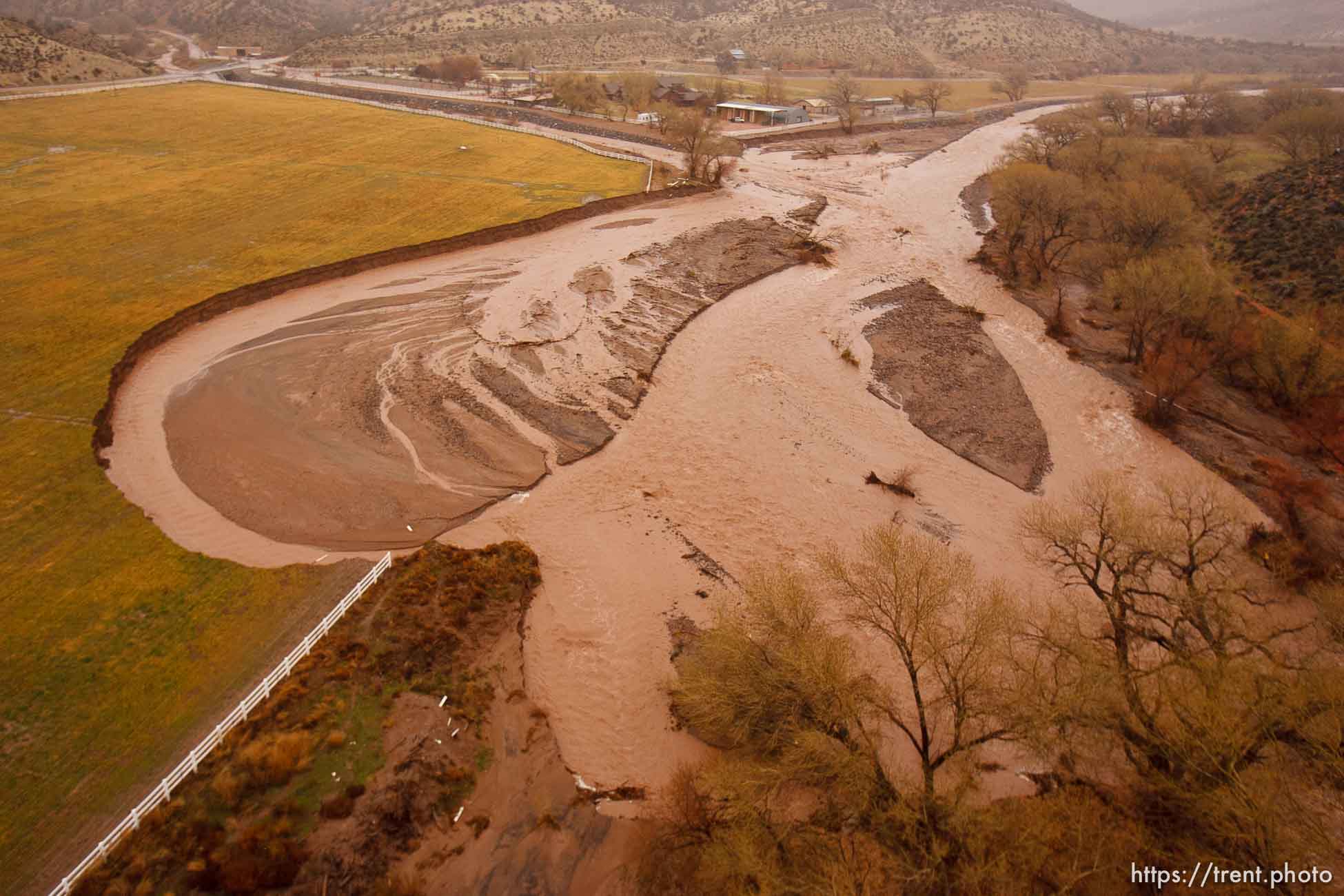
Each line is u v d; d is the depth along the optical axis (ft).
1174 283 168.35
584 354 169.99
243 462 127.85
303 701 85.10
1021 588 114.62
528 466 134.72
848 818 73.41
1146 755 75.20
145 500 117.60
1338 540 123.95
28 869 67.72
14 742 79.15
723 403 157.79
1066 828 70.64
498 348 167.84
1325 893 63.41
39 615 95.45
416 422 142.41
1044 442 150.71
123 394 143.74
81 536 109.19
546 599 108.78
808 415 155.43
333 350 162.71
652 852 75.82
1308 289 184.03
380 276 199.41
